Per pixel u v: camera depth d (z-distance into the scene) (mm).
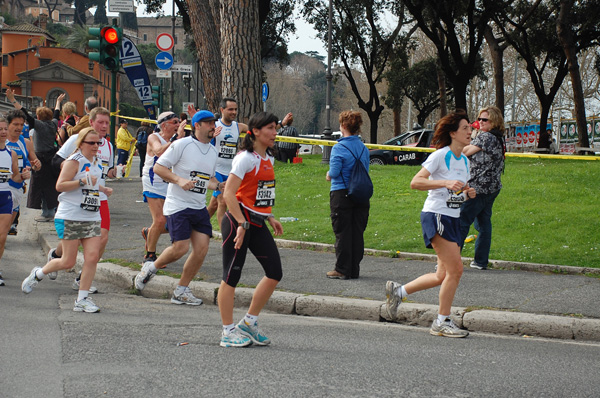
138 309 7031
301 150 48594
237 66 17094
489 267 8883
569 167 15859
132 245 10414
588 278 8117
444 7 28844
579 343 5980
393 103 45125
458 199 6035
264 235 5516
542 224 10641
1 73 73562
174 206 7234
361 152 8219
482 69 46406
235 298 7473
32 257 10148
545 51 36906
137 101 87188
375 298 7184
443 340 5945
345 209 8156
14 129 9352
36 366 4773
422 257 9461
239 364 4914
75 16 118688
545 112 36562
